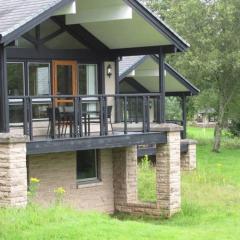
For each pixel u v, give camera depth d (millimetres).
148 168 22906
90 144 14766
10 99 14625
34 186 14898
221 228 14008
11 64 15773
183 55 31938
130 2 15375
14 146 12930
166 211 16562
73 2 13984
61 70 16938
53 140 13969
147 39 16828
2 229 11055
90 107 17688
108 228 11883
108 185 17922
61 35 16969
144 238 11461
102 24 16562
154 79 26766
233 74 32562
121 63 24438
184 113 28203
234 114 36406
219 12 31641
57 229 11250
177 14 33844
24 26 13055
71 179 16984
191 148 25797
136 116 18891
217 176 22781
